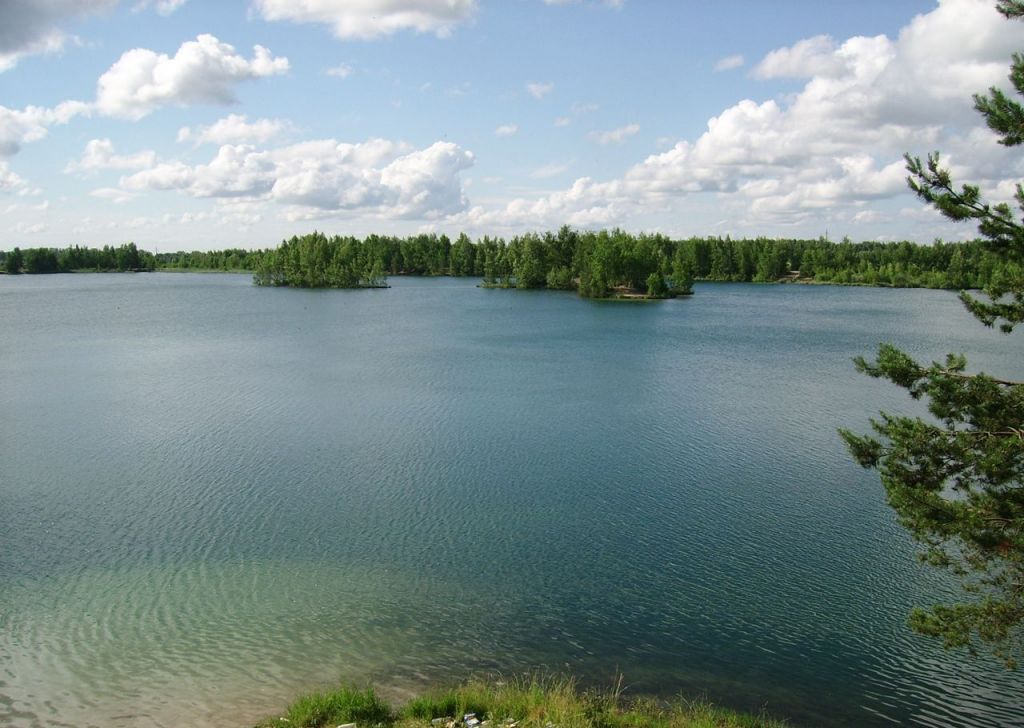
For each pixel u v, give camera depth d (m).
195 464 34.00
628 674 17.62
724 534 26.19
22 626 19.59
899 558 24.22
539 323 103.19
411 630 19.59
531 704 14.83
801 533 26.31
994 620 13.94
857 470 33.44
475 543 25.39
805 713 16.19
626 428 41.06
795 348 76.94
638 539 25.77
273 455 35.44
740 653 18.72
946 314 123.56
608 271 163.75
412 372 59.50
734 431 40.56
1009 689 17.27
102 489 30.53
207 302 141.62
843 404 47.94
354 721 14.16
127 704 15.98
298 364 63.62
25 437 38.75
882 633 19.72
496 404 47.12
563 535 26.08
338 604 21.02
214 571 23.11
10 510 28.17
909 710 16.42
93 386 53.25
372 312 120.00
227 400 48.16
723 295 175.75
